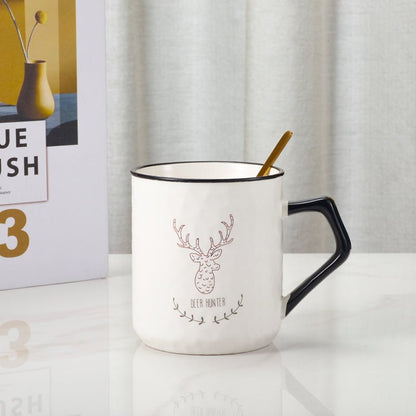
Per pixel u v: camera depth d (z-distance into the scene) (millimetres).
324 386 527
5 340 618
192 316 556
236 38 1284
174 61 1280
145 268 564
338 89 1333
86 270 788
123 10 1228
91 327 651
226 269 550
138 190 561
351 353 592
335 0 1306
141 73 1279
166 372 548
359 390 522
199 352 570
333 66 1325
